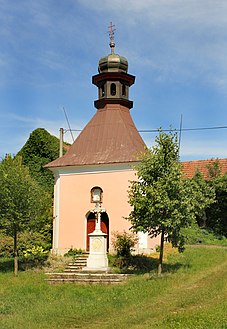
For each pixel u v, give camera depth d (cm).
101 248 1947
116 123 2542
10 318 1115
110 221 2297
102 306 1226
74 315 1130
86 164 2388
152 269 1873
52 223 2559
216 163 3372
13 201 1898
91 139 2525
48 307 1235
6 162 2008
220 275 1622
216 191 3123
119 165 2331
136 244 2227
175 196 1694
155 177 1733
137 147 2431
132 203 1733
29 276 1795
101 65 2655
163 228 1717
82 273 1819
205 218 3181
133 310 1161
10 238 2412
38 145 3403
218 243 2797
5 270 1978
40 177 3316
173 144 1747
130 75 2656
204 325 905
